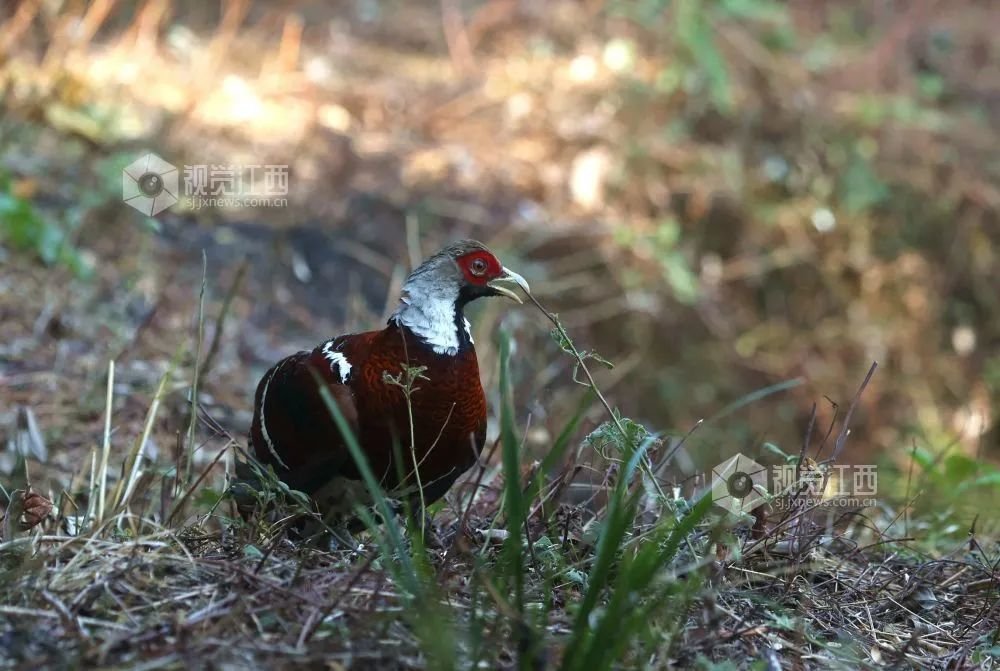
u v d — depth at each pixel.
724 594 5.79
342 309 12.18
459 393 6.22
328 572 5.54
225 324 11.04
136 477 6.97
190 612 5.12
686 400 13.55
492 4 18.70
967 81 18.39
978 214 15.59
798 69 17.30
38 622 4.98
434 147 15.26
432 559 5.99
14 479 7.54
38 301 10.47
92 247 11.70
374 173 14.47
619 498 4.95
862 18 19.95
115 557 5.49
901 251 15.30
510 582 5.62
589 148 15.45
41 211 11.83
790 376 14.27
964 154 16.45
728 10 17.36
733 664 5.21
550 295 13.51
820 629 5.80
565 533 6.03
